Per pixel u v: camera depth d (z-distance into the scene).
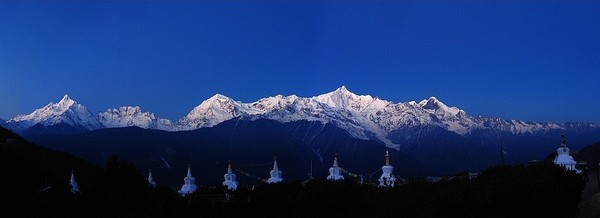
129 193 73.06
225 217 69.00
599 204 77.25
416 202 66.00
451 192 65.25
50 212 69.56
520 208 61.31
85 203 72.19
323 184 74.56
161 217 67.38
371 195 71.88
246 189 79.06
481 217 61.47
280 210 69.75
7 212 68.50
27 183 88.69
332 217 69.38
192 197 74.75
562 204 65.44
